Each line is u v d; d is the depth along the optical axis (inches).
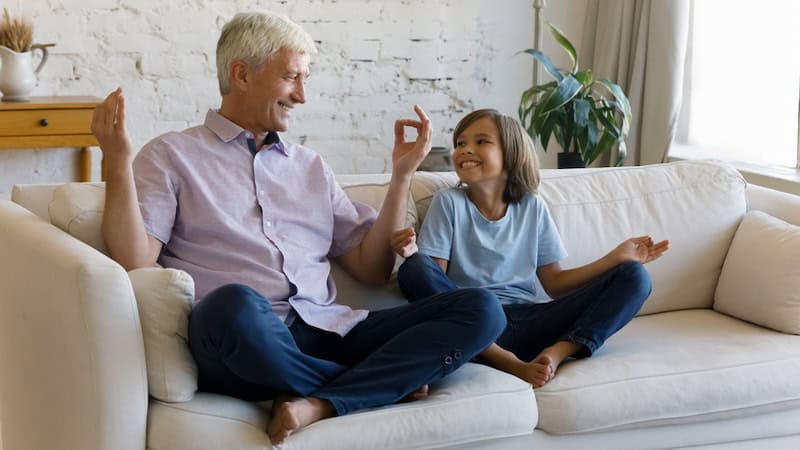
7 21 148.1
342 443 73.7
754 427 88.1
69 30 159.6
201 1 165.5
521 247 97.0
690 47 172.9
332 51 173.6
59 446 75.3
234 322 71.7
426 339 78.7
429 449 76.9
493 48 182.7
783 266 96.1
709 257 105.3
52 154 160.7
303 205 88.0
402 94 178.7
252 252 84.2
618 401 82.1
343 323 85.3
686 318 101.0
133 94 164.7
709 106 171.8
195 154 85.0
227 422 72.4
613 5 171.9
